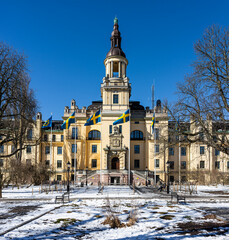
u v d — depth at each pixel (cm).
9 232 1380
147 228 1478
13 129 4141
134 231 1412
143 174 5934
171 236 1295
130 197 3083
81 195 3381
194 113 2866
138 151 6550
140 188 4738
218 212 2009
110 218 1648
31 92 3975
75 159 5922
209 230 1414
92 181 5841
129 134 6309
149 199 2948
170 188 4641
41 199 2984
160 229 1451
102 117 6400
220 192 3884
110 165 6253
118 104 6469
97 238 1270
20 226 1534
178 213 1964
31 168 5456
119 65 6762
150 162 6438
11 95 3095
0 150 6838
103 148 6281
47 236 1302
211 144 2781
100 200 2839
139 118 6631
